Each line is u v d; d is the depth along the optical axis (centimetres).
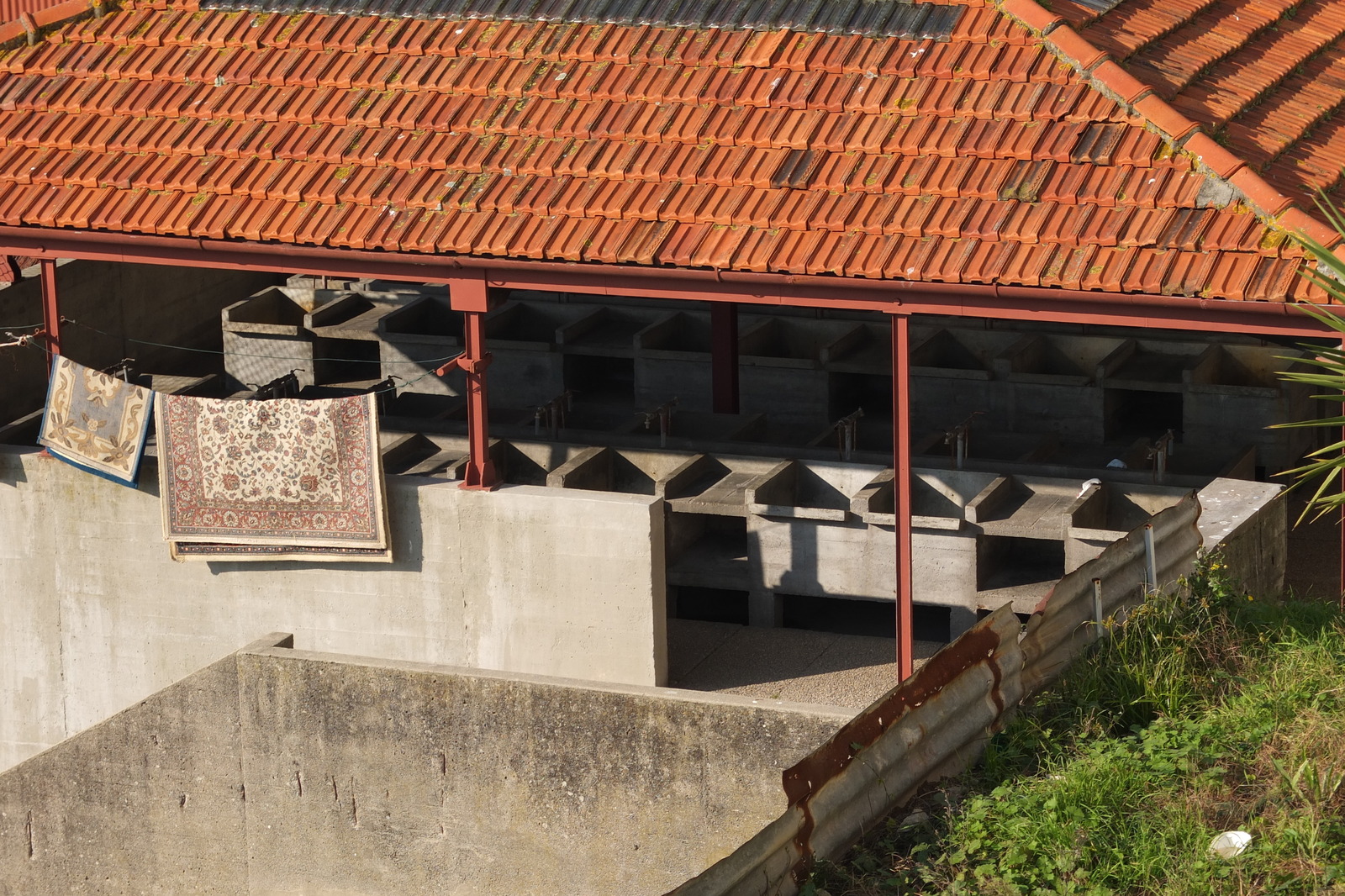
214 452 1514
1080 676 1084
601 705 1304
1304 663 1088
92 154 1603
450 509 1488
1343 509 1180
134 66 1692
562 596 1467
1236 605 1187
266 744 1422
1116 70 1402
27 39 1745
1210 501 1352
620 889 1334
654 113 1505
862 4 1555
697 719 1274
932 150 1402
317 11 1700
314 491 1501
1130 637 1109
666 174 1450
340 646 1545
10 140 1634
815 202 1388
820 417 1919
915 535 1493
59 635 1622
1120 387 1803
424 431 1788
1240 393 1744
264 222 1493
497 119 1541
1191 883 867
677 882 1312
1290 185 1334
